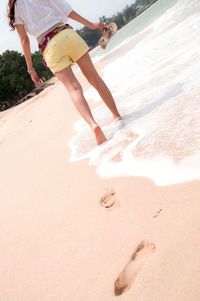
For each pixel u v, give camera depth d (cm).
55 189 338
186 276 167
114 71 841
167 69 527
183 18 1052
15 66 5994
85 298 192
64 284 211
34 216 308
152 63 642
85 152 388
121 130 386
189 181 232
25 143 610
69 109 690
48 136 564
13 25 375
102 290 190
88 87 875
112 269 200
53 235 264
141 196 247
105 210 256
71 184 328
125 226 228
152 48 825
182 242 187
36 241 269
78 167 356
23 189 386
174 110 355
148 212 227
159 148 296
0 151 668
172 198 226
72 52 377
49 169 401
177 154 269
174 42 721
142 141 328
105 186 288
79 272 213
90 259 218
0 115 2575
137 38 1455
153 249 196
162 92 432
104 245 222
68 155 411
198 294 155
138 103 445
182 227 197
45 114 806
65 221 272
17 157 541
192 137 282
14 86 5834
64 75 377
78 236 246
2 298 229
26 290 225
